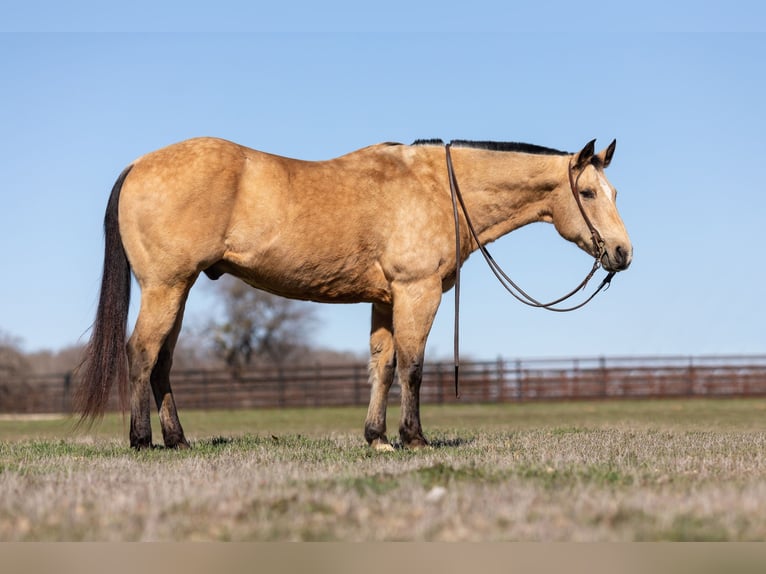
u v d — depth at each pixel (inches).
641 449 368.2
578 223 393.1
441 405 1213.7
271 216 351.9
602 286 399.5
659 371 1268.5
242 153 356.5
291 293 371.9
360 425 812.0
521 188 395.5
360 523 193.8
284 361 2274.9
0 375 1755.7
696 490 230.8
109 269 354.0
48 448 402.9
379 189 369.4
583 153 387.9
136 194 348.2
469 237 394.3
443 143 393.1
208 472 279.7
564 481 245.1
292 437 479.5
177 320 362.6
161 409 375.6
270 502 213.0
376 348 391.5
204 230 346.3
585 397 1261.1
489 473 258.4
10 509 211.6
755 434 483.2
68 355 2498.8
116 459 329.1
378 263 371.6
